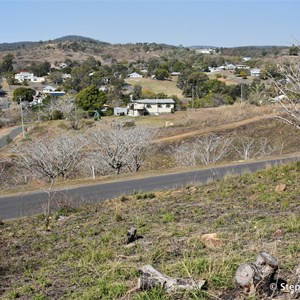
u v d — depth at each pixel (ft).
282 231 23.02
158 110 241.55
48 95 284.61
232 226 26.32
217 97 235.81
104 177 59.67
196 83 299.17
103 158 78.95
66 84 355.36
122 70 449.48
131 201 40.06
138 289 15.93
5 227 35.17
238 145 110.73
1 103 284.41
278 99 40.45
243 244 21.39
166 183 51.70
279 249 19.40
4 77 440.04
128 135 81.56
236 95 261.65
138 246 24.34
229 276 16.06
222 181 43.73
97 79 353.72
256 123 127.24
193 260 18.63
